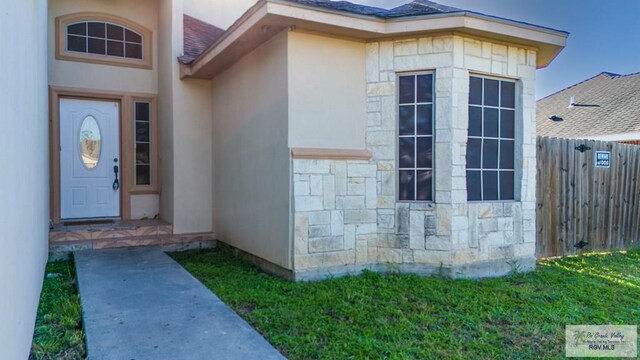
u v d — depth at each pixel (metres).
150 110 8.01
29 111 3.13
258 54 5.66
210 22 9.27
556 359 3.07
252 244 5.89
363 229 5.33
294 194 4.94
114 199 7.79
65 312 3.88
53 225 6.90
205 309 3.87
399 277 5.04
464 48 5.14
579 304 4.25
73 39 7.41
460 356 3.07
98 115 7.66
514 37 5.22
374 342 3.24
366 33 5.11
